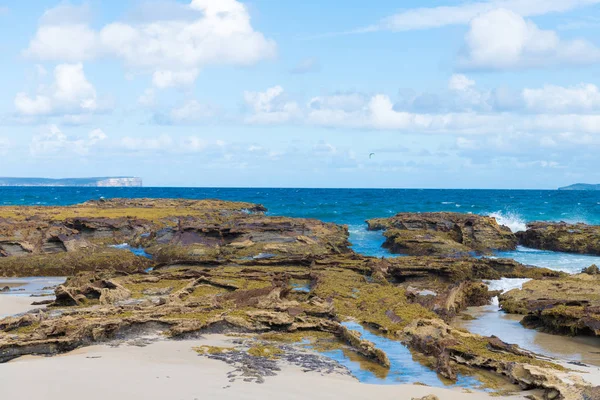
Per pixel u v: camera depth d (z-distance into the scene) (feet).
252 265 134.31
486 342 70.03
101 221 182.70
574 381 56.65
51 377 54.34
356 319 85.81
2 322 72.84
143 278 110.22
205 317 79.97
